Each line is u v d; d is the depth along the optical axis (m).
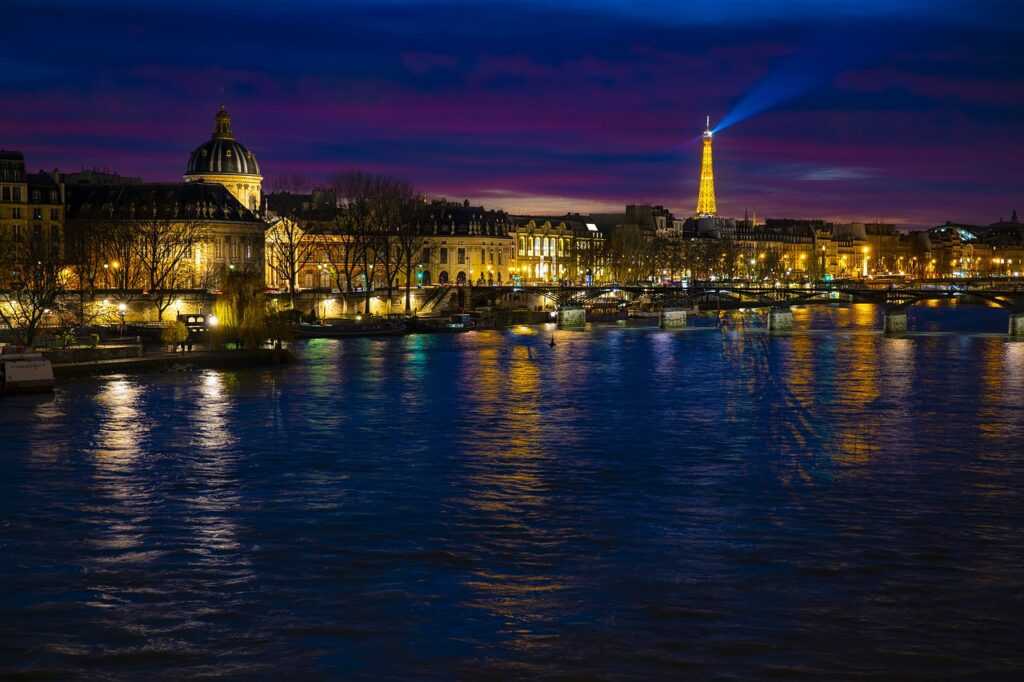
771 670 39.34
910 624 43.34
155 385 109.62
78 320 147.62
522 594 46.53
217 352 129.12
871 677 38.81
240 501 61.84
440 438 80.81
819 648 41.09
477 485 65.56
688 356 144.88
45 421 87.50
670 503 61.31
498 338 178.88
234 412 92.56
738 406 97.19
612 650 40.91
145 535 55.19
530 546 53.16
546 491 64.06
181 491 64.12
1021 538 54.78
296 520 57.78
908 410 95.19
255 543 53.78
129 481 66.75
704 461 72.88
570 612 44.56
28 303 145.00
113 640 42.00
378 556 51.62
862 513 59.44
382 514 58.94
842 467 71.00
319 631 42.72
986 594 46.59
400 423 87.31
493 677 38.88
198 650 41.09
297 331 170.75
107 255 192.62
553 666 39.69
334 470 69.69
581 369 127.69
